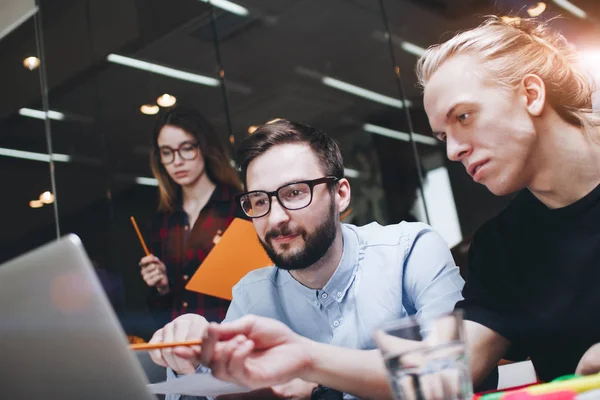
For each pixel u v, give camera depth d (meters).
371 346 1.30
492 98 1.22
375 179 2.93
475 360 1.08
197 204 2.77
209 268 1.85
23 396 0.55
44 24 3.28
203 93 3.00
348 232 1.39
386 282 1.32
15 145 3.18
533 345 1.14
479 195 2.61
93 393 0.53
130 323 2.70
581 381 0.59
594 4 2.24
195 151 2.84
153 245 2.77
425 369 0.50
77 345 0.52
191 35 3.09
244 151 1.38
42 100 3.19
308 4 3.13
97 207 2.96
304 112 3.05
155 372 0.88
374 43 2.99
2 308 0.54
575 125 1.18
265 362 0.77
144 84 3.04
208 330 0.72
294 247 1.31
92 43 3.17
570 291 1.12
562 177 1.17
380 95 2.97
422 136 2.83
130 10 3.13
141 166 2.91
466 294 1.24
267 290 1.42
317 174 1.33
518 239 1.20
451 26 2.64
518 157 1.20
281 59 3.11
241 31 3.12
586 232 1.12
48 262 0.52
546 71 1.20
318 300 1.35
